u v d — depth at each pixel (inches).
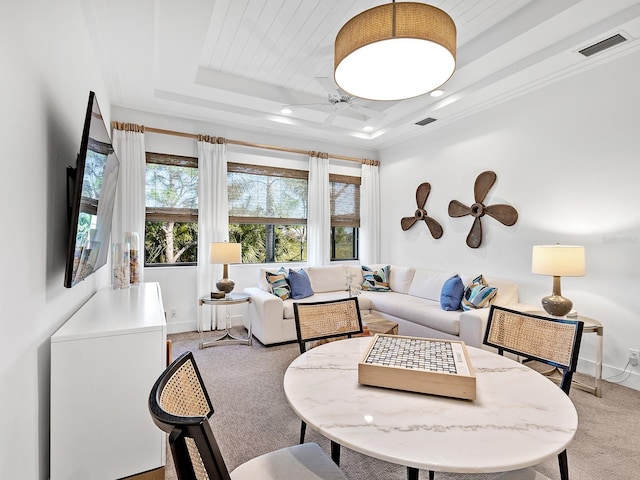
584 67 119.8
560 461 52.4
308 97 169.0
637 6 92.7
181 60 120.7
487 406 43.0
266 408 94.8
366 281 194.7
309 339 77.2
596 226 118.6
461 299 142.6
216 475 27.5
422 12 59.2
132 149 154.5
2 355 41.8
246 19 110.3
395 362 49.5
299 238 208.7
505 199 150.0
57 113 66.1
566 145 127.5
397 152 215.2
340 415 40.6
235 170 185.5
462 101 149.9
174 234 174.6
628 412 93.4
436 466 32.0
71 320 69.0
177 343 152.1
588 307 120.3
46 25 59.0
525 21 104.2
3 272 42.1
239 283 185.9
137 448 62.6
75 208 58.9
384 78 74.0
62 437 57.9
